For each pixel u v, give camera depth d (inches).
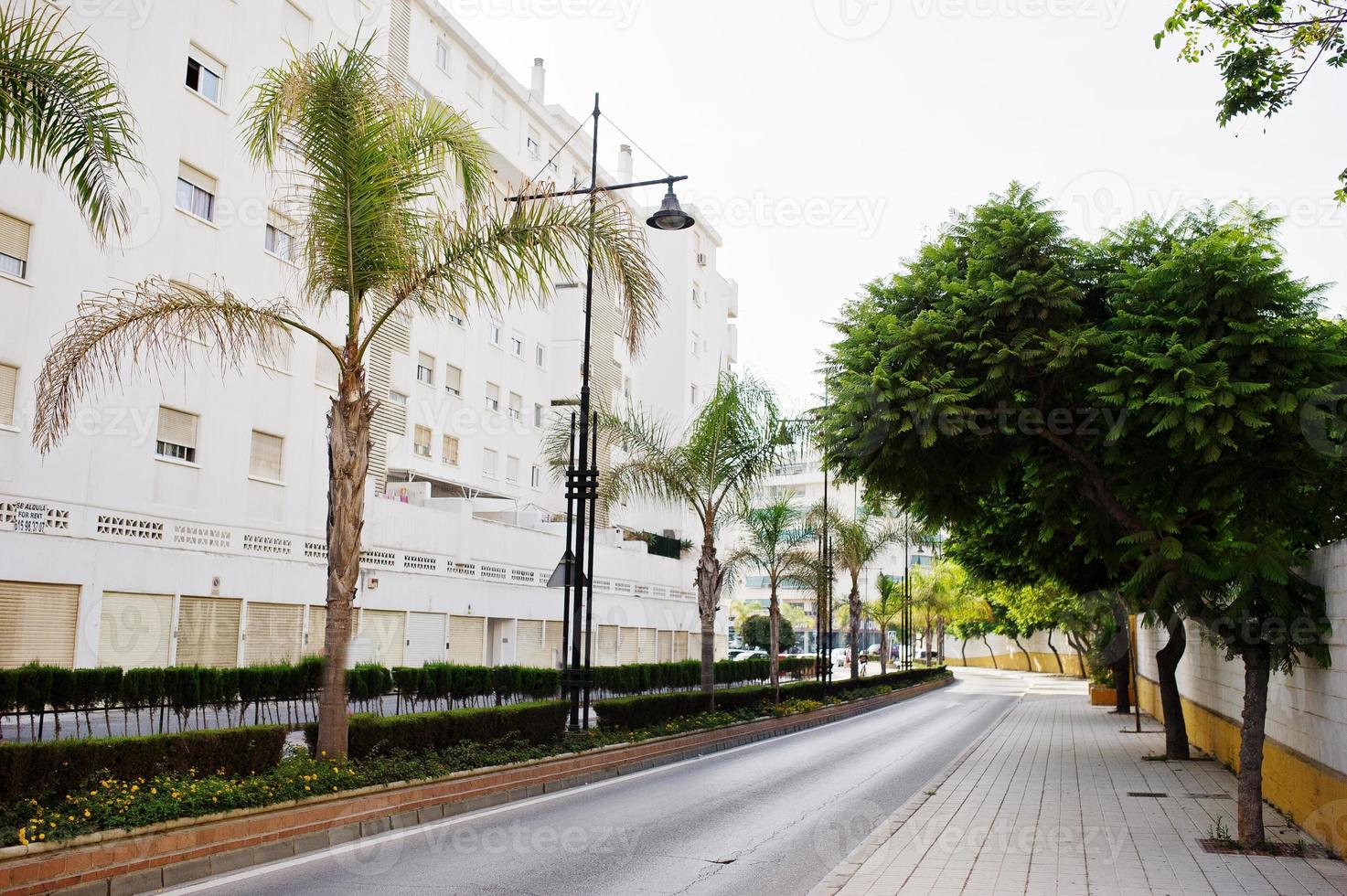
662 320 2169.0
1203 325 449.1
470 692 848.3
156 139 856.3
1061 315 500.4
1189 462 457.7
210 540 901.8
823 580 1242.6
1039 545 845.2
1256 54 354.0
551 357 1738.4
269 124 466.0
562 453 986.7
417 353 1333.7
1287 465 465.7
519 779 517.3
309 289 467.2
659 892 310.5
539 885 315.0
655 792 536.7
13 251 738.8
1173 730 732.0
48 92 347.3
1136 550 503.2
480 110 1487.5
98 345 450.3
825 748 816.3
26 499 734.5
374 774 424.8
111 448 804.0
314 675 719.1
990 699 1651.1
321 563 1041.5
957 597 2625.5
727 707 911.0
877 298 566.6
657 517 2084.2
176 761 358.3
